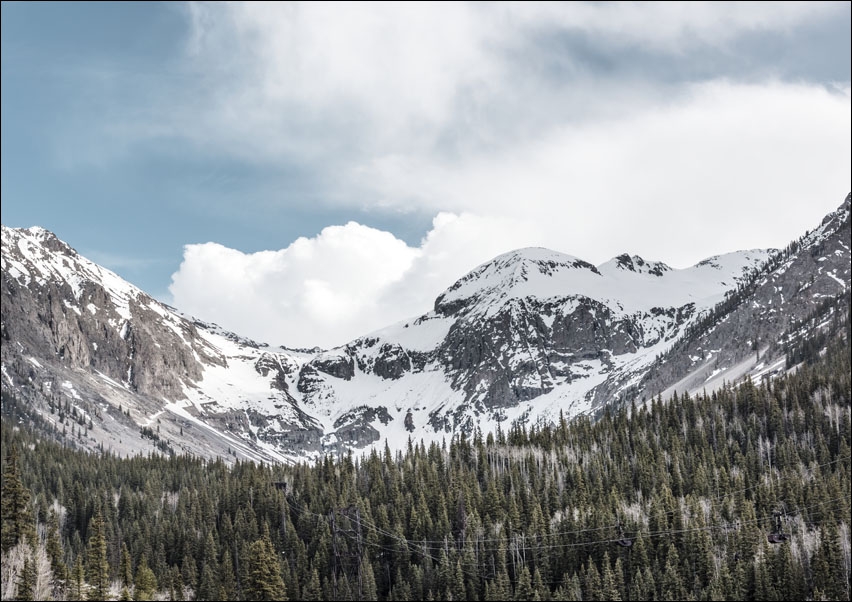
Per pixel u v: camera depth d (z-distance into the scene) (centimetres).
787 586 19200
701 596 19375
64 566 18738
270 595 18812
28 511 19550
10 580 17900
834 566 19412
